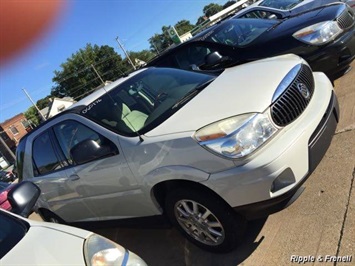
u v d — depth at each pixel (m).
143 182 3.02
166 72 4.03
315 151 2.68
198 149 2.58
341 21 4.82
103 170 3.28
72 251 1.99
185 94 3.36
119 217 3.57
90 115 3.48
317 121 2.78
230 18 6.73
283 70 3.09
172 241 3.46
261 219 3.10
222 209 2.67
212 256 2.97
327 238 2.55
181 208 2.97
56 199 4.11
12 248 2.18
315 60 4.73
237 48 5.53
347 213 2.67
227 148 2.46
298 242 2.65
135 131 3.08
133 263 1.96
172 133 2.75
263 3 7.91
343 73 5.19
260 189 2.45
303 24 5.04
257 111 2.59
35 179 4.25
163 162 2.80
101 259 1.90
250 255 2.76
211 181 2.56
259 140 2.49
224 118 2.61
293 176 2.50
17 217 2.57
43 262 1.95
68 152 3.71
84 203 3.77
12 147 57.34
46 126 3.97
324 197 2.97
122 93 3.62
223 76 3.54
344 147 3.52
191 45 6.02
